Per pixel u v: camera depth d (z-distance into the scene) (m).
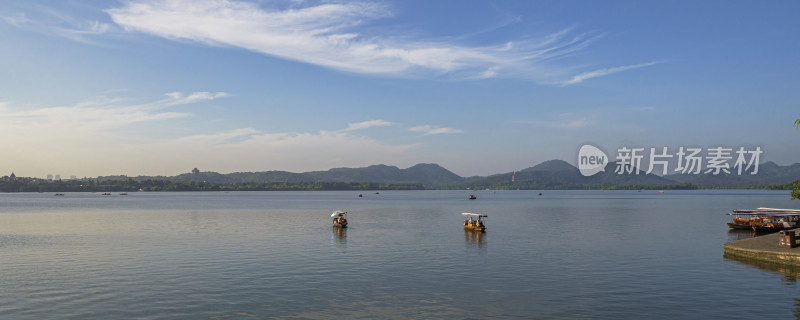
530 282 40.66
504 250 59.41
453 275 43.59
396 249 60.41
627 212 147.75
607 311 32.06
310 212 149.62
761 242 54.50
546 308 32.78
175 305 33.47
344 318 30.69
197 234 79.19
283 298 35.34
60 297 35.59
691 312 31.81
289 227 93.12
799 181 52.88
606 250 59.19
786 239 50.03
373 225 98.81
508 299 35.09
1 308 32.81
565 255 55.16
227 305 33.50
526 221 109.62
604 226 95.06
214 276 43.00
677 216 126.44
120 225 97.94
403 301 34.59
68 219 116.88
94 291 37.41
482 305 33.53
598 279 41.72
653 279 41.56
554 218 120.00
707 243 66.00
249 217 124.31
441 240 70.38
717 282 40.19
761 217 85.69
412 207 191.75
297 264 49.25
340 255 55.34
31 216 129.38
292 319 30.47
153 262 50.34
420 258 53.16
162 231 84.50
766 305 33.34
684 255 54.69
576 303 33.97
